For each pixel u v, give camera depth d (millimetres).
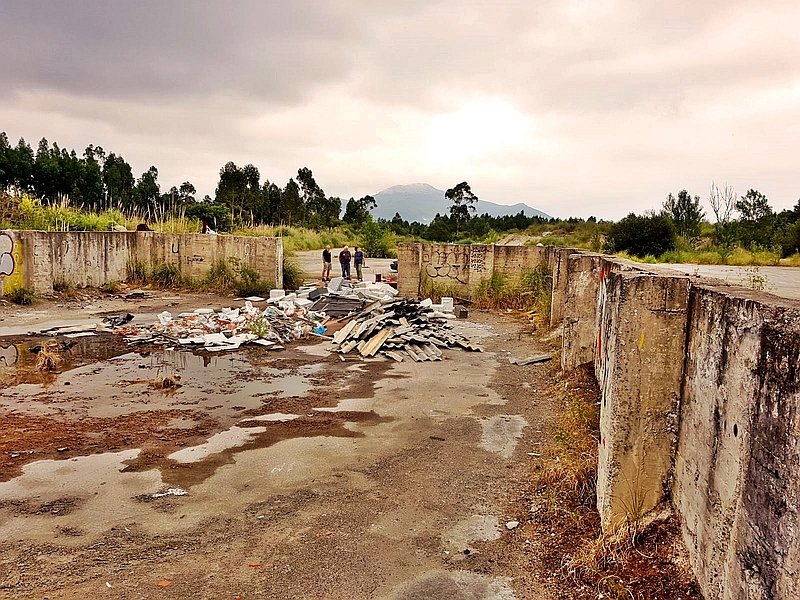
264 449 6613
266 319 14078
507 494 5551
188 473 5930
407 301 14109
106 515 5023
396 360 11125
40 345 11773
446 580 4156
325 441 6895
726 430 3166
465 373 10305
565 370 9609
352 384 9453
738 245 31141
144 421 7480
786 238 28219
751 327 2912
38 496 5352
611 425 4340
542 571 4254
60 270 17609
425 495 5512
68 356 10969
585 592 3891
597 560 4070
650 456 4254
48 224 20391
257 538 4695
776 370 2562
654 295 4121
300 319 14656
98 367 10227
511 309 17688
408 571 4270
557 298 13227
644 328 4152
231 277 19781
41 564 4254
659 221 29719
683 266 20562
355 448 6688
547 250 18109
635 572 3869
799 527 2273
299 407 8188
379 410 8117
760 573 2605
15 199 20766
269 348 12109
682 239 30984
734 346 3131
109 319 14391
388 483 5766
